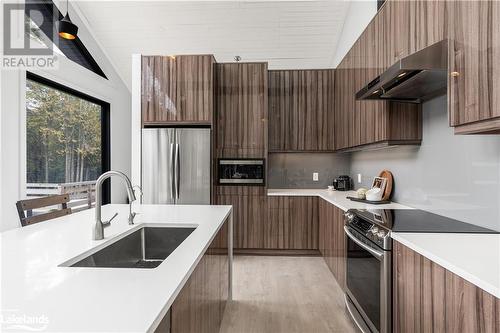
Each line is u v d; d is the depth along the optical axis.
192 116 3.67
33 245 1.31
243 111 3.87
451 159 1.92
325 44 4.25
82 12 3.93
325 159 4.29
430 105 2.16
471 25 1.24
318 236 3.77
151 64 3.71
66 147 3.80
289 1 3.71
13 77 2.76
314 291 2.73
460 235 1.48
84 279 0.92
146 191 3.61
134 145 3.74
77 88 3.79
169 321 0.85
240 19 3.95
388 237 1.58
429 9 1.64
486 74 1.16
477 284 0.94
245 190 3.82
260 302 2.51
